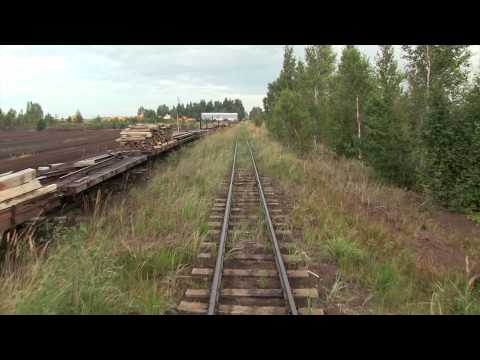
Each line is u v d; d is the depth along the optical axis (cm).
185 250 607
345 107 1650
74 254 479
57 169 920
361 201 1013
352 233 704
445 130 987
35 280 445
